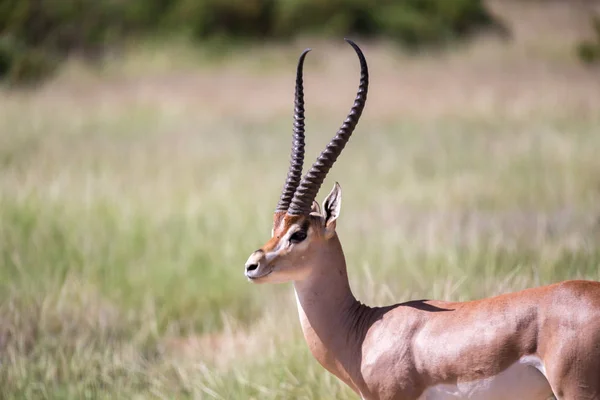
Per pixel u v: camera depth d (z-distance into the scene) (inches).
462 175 1056.2
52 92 1828.2
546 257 624.1
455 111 1594.5
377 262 700.7
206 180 1070.4
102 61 2135.8
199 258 768.3
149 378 525.0
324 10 2434.8
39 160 1157.1
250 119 1598.2
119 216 862.5
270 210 900.6
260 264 375.6
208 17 2402.8
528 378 324.2
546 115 1470.2
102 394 500.1
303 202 381.7
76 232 804.6
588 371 308.0
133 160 1192.8
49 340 571.5
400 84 1902.1
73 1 2287.2
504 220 845.8
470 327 338.0
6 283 674.2
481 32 2463.1
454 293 545.3
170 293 702.5
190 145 1332.4
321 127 1502.2
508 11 2792.8
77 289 663.8
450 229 816.3
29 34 2194.9
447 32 2413.9
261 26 2447.1
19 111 1599.4
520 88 1771.7
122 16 2405.3
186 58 2187.5
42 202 882.1
